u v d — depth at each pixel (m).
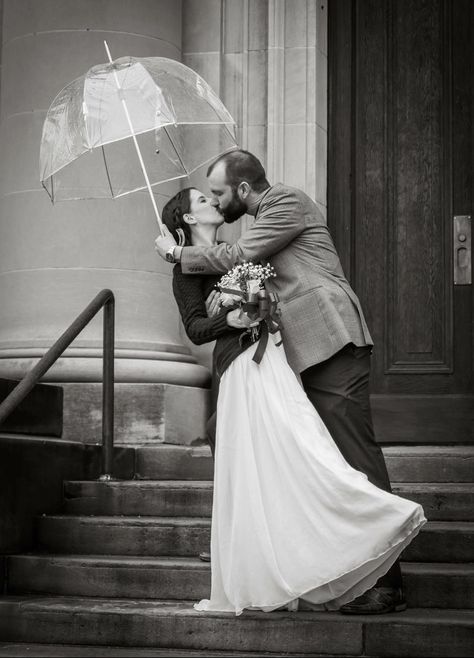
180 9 6.96
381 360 6.66
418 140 6.74
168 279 6.74
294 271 4.34
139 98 4.64
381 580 4.20
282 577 4.01
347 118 6.84
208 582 4.58
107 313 5.75
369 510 3.89
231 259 4.30
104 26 6.73
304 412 4.12
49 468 5.30
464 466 5.42
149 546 4.95
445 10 6.77
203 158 6.73
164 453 5.88
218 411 4.25
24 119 6.75
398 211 6.73
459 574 4.34
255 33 6.87
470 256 6.60
